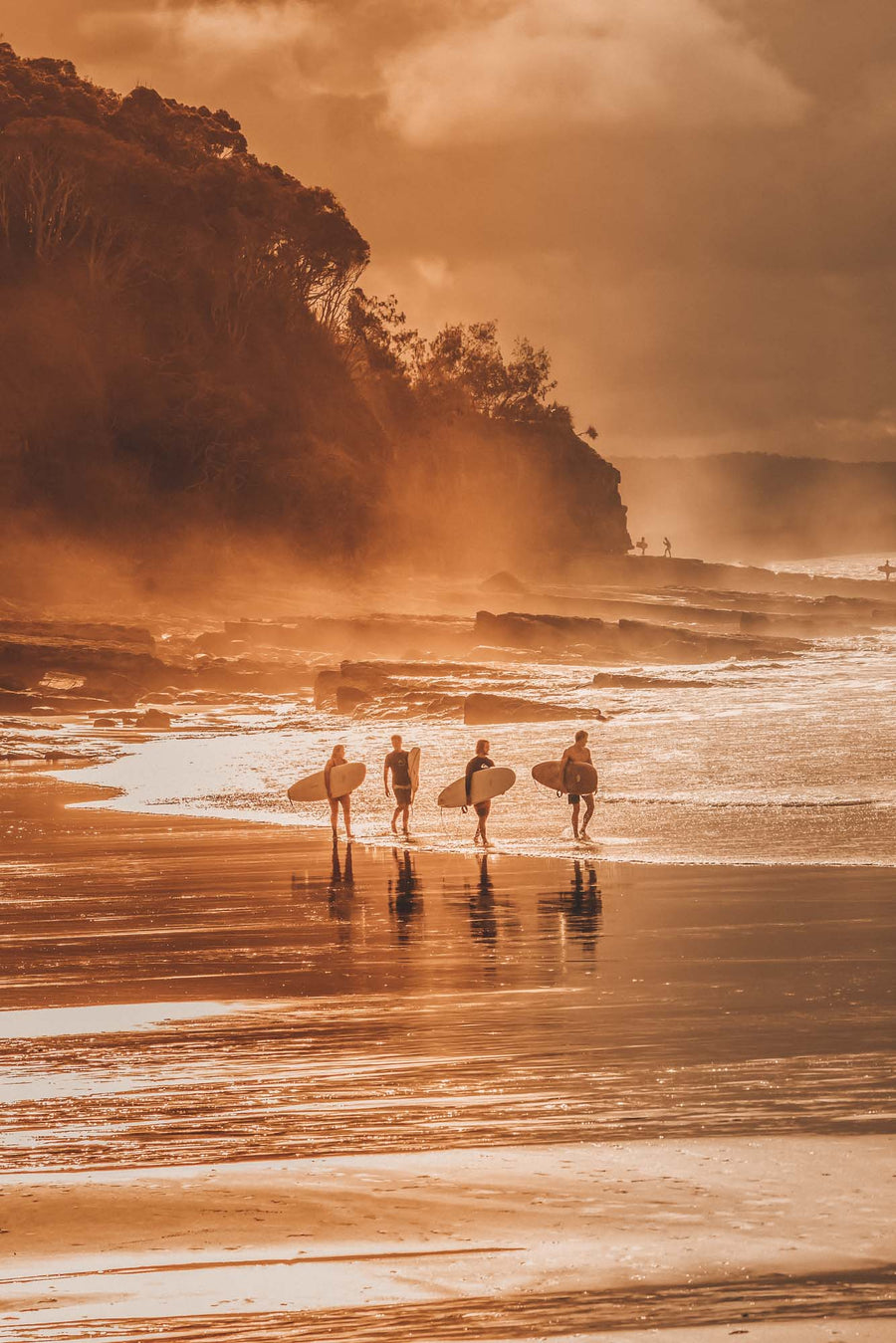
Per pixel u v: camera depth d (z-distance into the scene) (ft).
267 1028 112.68
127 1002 127.75
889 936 145.38
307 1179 69.77
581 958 141.49
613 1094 84.53
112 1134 81.10
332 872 230.07
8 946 164.45
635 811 301.63
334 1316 52.31
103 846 280.72
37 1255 59.93
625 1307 52.08
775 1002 112.98
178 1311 53.21
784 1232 58.90
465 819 309.22
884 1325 50.14
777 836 249.34
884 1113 77.61
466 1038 104.53
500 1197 65.16
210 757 548.72
